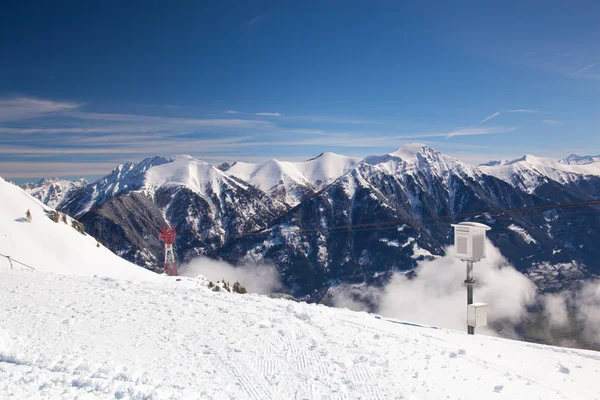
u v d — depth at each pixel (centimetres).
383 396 868
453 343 1287
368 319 1527
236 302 1633
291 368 1006
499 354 1222
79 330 1239
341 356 1086
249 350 1117
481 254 1631
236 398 846
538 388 999
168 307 1527
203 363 1022
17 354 1015
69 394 811
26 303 1552
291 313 1484
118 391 838
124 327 1282
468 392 924
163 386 869
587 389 1021
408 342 1248
